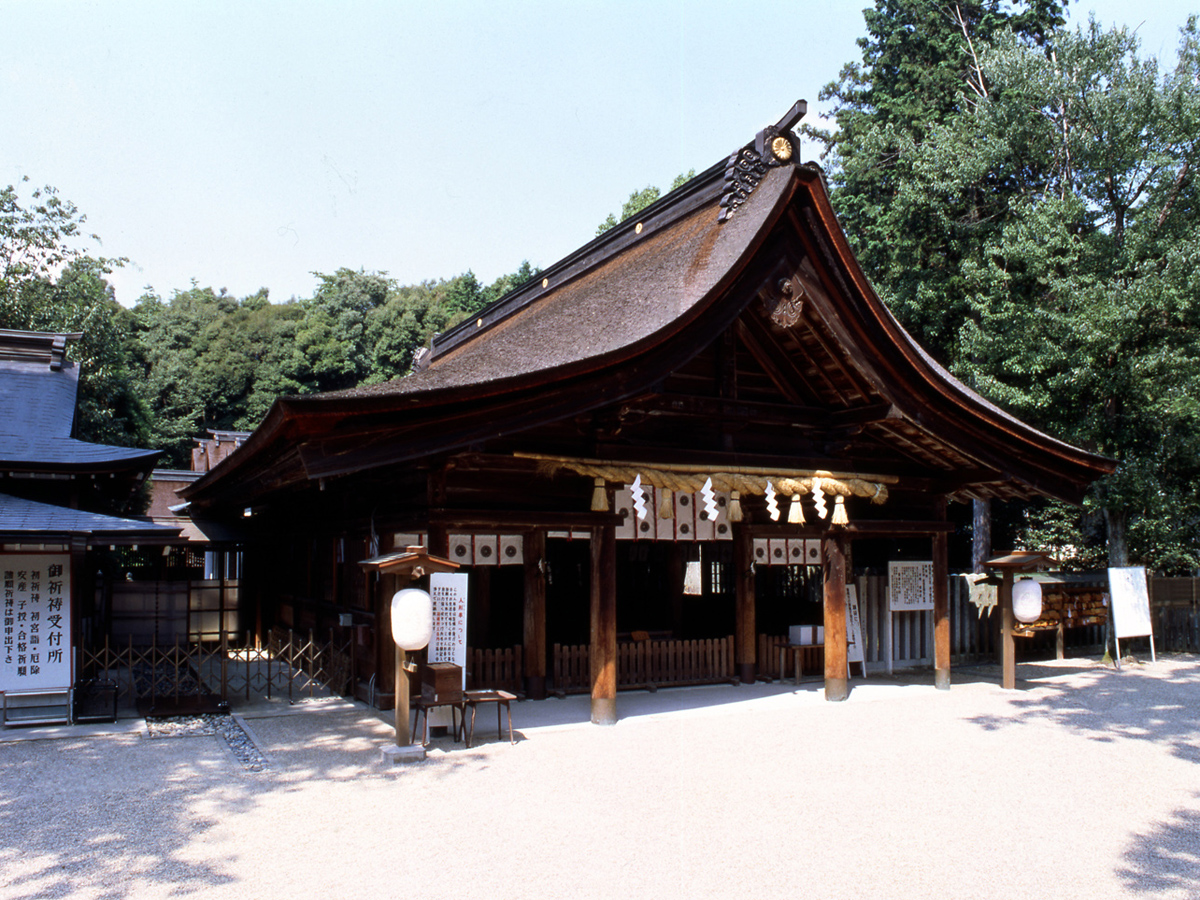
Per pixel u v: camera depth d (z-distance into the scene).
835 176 24.94
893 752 8.88
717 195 12.38
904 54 25.44
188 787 7.48
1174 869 5.73
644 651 12.65
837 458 12.26
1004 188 21.78
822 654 14.16
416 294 55.03
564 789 7.46
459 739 9.32
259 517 19.42
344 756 8.61
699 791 7.43
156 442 38.59
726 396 11.19
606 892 5.25
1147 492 17.14
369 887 5.30
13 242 24.41
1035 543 22.70
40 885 5.31
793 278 10.43
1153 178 18.36
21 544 9.77
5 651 9.90
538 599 11.86
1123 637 16.91
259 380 48.78
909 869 5.68
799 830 6.43
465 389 8.34
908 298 21.66
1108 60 18.30
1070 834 6.41
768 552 13.53
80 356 24.17
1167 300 16.30
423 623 8.53
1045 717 10.75
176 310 54.28
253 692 12.35
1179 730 10.02
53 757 8.56
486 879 5.44
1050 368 17.95
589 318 11.75
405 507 10.37
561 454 10.08
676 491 11.05
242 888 5.28
